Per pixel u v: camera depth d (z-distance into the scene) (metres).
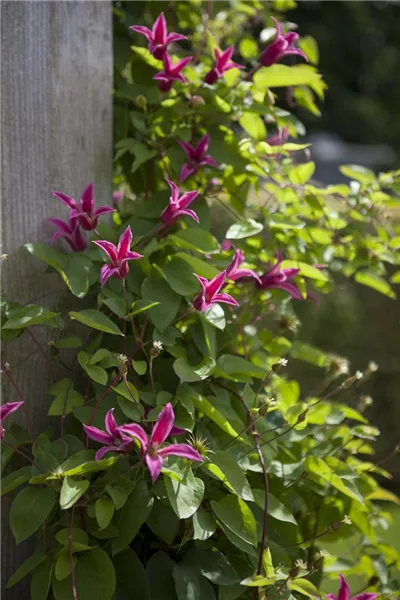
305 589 1.16
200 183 1.35
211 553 1.16
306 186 1.33
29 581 1.20
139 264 1.22
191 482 1.11
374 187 1.36
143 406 1.19
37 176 1.21
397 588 1.31
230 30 1.50
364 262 1.36
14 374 1.20
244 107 1.29
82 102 1.24
